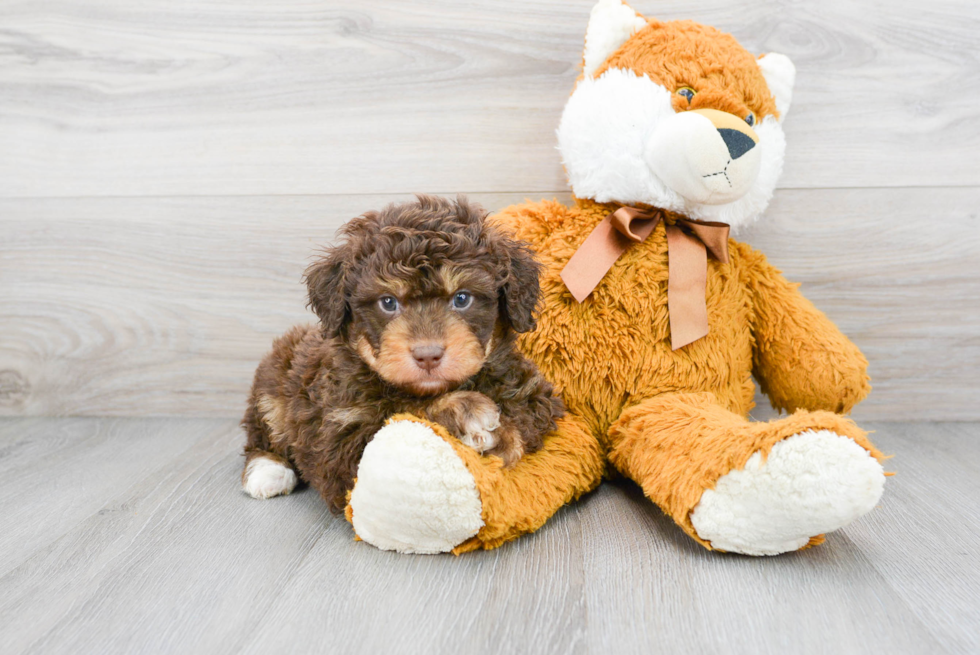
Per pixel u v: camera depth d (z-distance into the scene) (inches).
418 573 53.6
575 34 86.4
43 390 97.9
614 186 68.7
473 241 55.1
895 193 86.4
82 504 68.2
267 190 91.1
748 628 45.5
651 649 43.4
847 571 52.8
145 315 95.0
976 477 72.5
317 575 53.5
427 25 87.0
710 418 59.4
